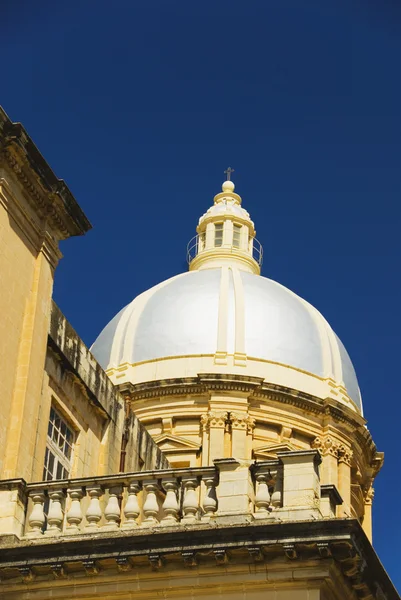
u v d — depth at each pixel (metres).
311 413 43.94
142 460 26.78
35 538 18.02
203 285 47.31
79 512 18.34
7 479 18.72
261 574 17.03
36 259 21.62
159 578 17.34
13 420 19.92
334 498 18.05
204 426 42.53
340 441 43.97
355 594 17.80
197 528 17.25
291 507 17.50
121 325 46.88
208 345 44.69
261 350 44.78
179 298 46.75
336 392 45.06
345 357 47.75
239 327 45.19
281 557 17.03
